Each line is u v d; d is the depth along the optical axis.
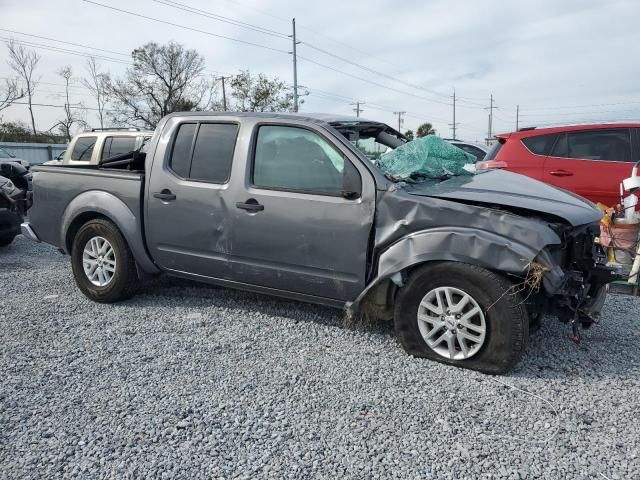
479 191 3.78
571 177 6.54
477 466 2.54
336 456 2.62
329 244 3.88
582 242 3.64
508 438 2.77
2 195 7.72
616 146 6.47
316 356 3.77
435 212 3.55
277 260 4.11
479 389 3.28
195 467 2.54
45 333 4.26
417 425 2.88
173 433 2.81
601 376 3.48
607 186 6.35
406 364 3.63
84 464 2.57
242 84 43.03
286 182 4.08
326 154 3.96
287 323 4.42
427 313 3.68
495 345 3.39
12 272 6.49
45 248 8.30
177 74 49.88
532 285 3.23
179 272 4.73
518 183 4.19
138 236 4.75
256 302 4.97
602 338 4.16
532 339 4.11
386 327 4.30
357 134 4.59
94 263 5.06
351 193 3.78
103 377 3.47
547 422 2.91
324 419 2.95
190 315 4.64
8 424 2.92
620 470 2.51
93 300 5.10
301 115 4.29
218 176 4.36
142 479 2.46
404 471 2.51
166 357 3.77
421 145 4.27
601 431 2.84
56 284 5.82
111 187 4.88
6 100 43.31
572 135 6.71
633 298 5.19
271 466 2.54
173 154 4.62
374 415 2.99
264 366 3.61
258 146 4.24
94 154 9.28
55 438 2.79
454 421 2.93
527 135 6.97
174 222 4.54
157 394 3.23
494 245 3.31
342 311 4.70
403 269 3.67
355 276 3.84
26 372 3.55
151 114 50.72
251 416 2.98
